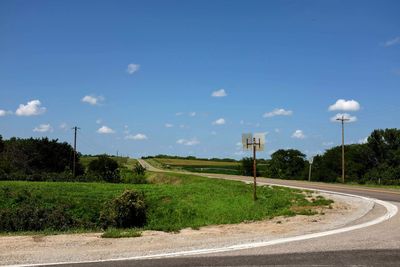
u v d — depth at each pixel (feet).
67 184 141.08
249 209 75.92
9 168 221.46
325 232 39.99
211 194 111.86
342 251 30.58
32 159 238.07
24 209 90.22
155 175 238.27
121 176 226.38
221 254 29.84
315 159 296.10
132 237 38.06
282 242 34.47
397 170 239.50
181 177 199.93
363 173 267.18
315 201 71.61
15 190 122.11
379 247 31.96
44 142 247.09
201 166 476.54
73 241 35.47
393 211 56.24
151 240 36.29
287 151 316.60
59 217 90.17
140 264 26.81
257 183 137.18
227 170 376.27
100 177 206.39
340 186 123.13
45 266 26.25
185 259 28.25
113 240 36.19
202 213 95.04
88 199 118.01
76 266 26.25
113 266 26.25
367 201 69.56
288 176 307.37
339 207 62.75
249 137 77.92
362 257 28.63
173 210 102.47
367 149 269.03
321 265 26.45
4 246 33.12
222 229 44.91
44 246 33.17
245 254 29.76
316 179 263.08
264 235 38.99
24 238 37.17
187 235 39.73
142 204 91.30
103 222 90.38
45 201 116.26
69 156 252.83
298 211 60.90
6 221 84.84
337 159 277.03
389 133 265.54
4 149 260.01
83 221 94.94
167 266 26.25
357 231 40.01
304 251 30.63
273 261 27.55
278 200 78.59
